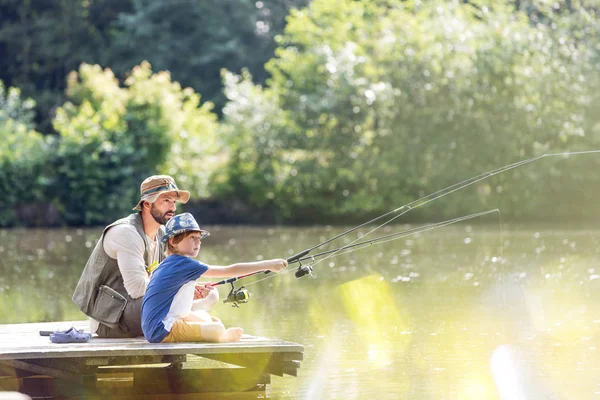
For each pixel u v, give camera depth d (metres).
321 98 43.28
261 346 8.61
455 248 25.78
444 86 41.12
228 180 44.19
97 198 40.94
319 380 9.52
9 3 62.75
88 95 45.97
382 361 10.42
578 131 39.47
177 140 43.62
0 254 25.88
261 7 65.31
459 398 8.75
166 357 8.71
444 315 13.75
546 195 40.88
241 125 44.09
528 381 9.34
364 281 18.22
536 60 39.75
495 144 40.31
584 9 39.59
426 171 41.56
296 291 16.91
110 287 9.32
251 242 30.00
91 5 64.38
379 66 42.66
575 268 19.70
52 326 10.58
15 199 40.31
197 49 63.28
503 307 14.48
